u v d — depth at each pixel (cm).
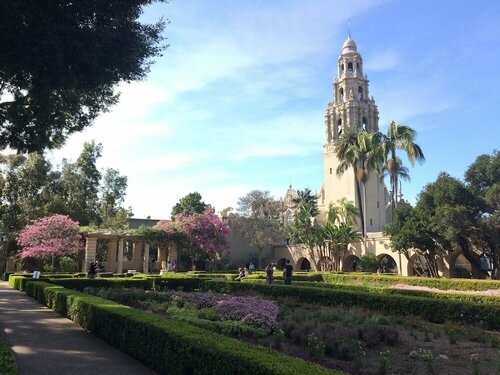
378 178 5381
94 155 5491
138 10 1068
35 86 1155
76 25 971
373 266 4238
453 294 1686
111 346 911
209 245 4422
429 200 3297
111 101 1538
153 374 702
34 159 4825
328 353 805
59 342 948
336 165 5931
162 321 787
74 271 3922
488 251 3159
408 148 4091
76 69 1027
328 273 3581
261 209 5147
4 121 1362
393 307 1422
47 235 3709
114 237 4175
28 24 907
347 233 4503
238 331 943
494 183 2995
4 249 4412
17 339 979
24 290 2283
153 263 4747
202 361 579
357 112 6059
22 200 4678
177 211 6078
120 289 1656
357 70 6391
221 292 2162
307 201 5950
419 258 4234
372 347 875
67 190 5238
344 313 1241
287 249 5462
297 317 1140
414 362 770
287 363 492
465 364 761
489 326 1188
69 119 1517
